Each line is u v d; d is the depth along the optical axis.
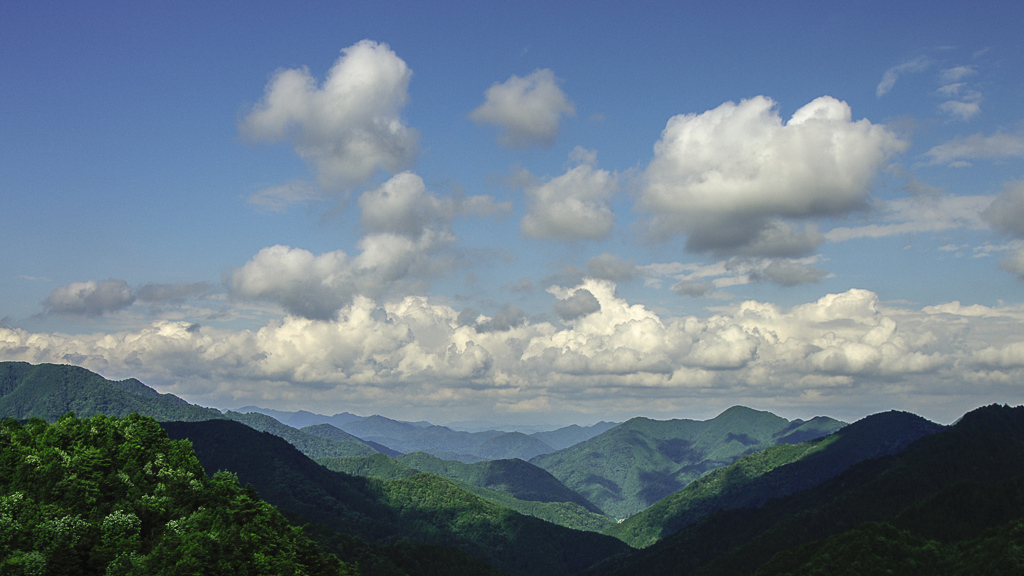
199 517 176.12
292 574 170.25
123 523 164.50
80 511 166.88
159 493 186.12
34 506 160.25
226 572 153.62
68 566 147.00
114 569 147.38
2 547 145.88
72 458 183.50
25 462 176.50
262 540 177.88
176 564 148.00
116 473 186.00
